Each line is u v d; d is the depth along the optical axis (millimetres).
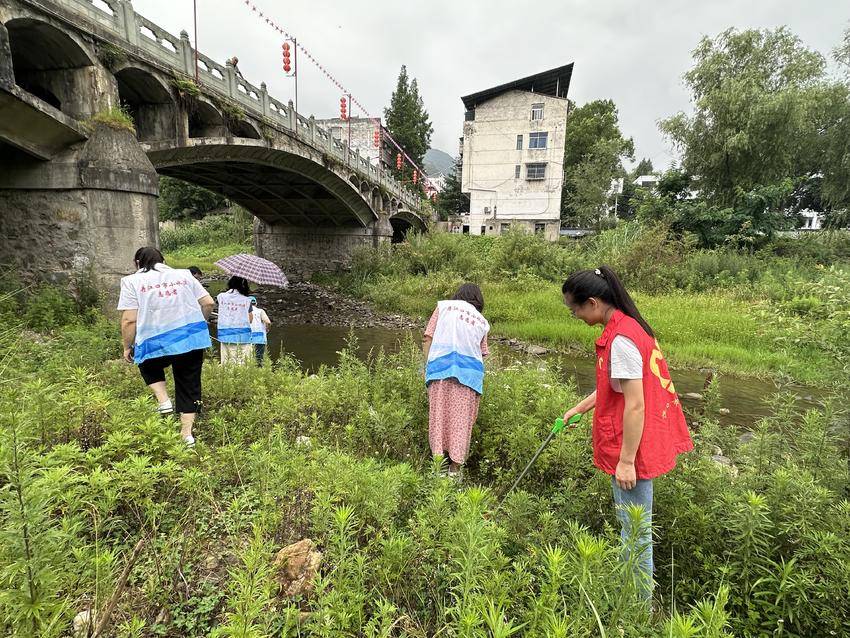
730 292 14539
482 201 35438
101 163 8516
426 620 1859
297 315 15594
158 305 3449
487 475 3553
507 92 33875
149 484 2240
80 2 7891
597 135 40219
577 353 10406
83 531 2219
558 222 34375
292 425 3803
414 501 2555
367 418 3600
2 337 5039
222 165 15438
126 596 1905
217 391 4281
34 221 8859
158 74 9625
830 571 1959
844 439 3033
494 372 4602
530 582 1842
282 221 25938
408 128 45469
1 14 6715
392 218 29234
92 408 3080
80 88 8492
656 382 2141
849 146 21375
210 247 36062
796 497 2225
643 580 1723
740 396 7379
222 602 2012
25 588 1425
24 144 7863
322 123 37938
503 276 18500
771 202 19719
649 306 12906
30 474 1576
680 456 2818
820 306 6020
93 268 8672
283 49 14164
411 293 17672
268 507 2309
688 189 22938
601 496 2613
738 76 21109
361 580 1791
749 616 2016
